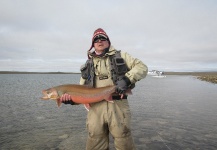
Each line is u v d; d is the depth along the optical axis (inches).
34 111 187.3
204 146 99.7
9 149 97.5
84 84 70.2
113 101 63.8
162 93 343.9
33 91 389.7
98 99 62.8
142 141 106.3
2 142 106.5
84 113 177.8
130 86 62.8
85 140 108.6
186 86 522.6
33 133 121.3
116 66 63.2
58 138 112.0
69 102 66.4
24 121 150.2
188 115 165.8
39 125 139.1
